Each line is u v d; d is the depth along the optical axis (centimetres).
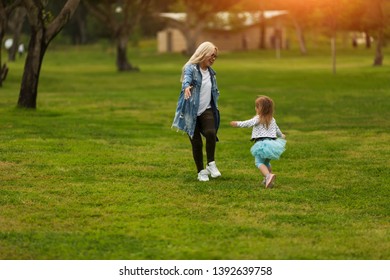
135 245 1515
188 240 1545
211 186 2080
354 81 6800
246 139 3189
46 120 3703
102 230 1630
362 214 1781
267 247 1498
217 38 16062
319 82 6819
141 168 2367
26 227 1648
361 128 3509
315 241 1543
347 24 9544
